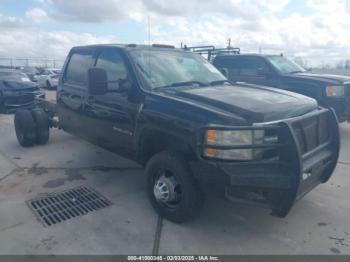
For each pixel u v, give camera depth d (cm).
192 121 314
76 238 327
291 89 759
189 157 324
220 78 467
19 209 388
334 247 313
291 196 294
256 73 835
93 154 602
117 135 420
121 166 537
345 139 702
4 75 1146
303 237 329
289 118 314
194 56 494
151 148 387
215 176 294
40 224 354
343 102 696
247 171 289
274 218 365
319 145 349
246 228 346
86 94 475
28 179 484
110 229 343
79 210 386
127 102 392
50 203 404
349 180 472
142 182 471
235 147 286
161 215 364
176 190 345
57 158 581
